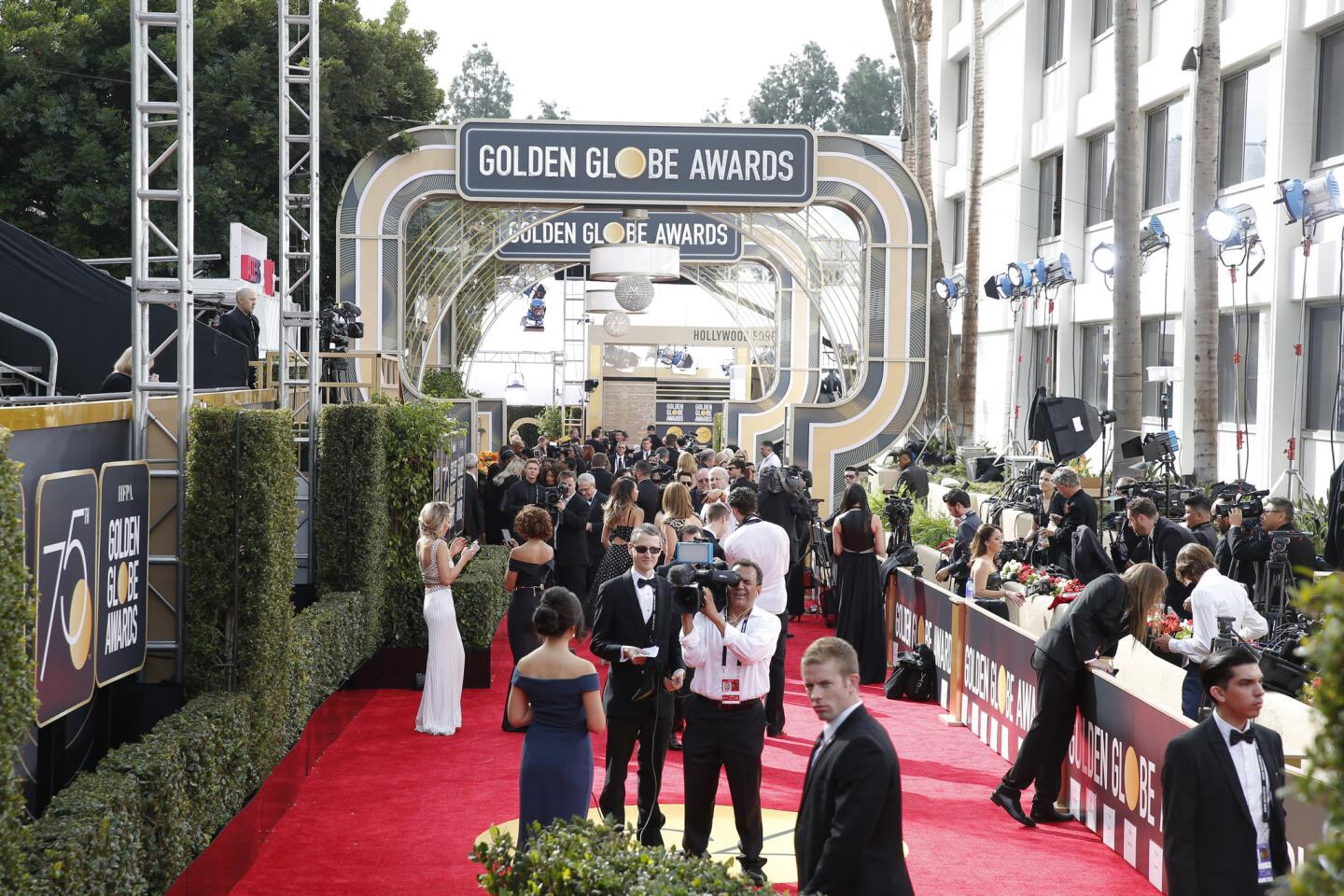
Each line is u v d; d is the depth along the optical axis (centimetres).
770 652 736
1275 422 1883
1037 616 1139
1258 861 536
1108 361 2717
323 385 1491
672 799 918
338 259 2209
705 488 1450
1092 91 2770
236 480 823
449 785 953
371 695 1277
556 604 673
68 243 2348
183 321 854
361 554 1226
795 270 2680
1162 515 1383
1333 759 242
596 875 486
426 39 2722
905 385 2380
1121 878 762
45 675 650
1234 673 536
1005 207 3228
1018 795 884
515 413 4753
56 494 663
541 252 3169
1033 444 2564
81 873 527
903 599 1412
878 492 2166
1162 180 2434
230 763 757
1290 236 1862
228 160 2431
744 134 2209
